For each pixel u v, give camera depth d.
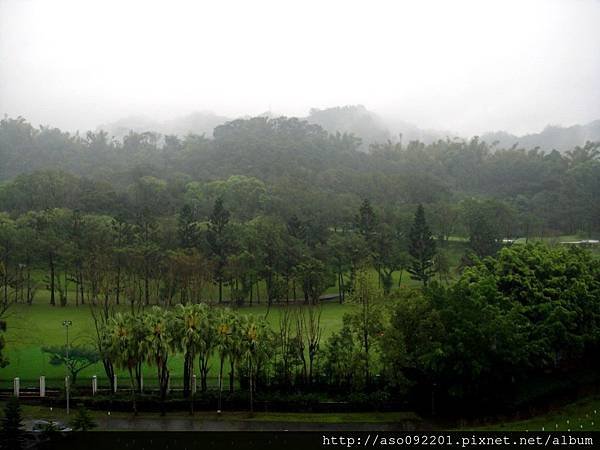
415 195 178.62
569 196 177.62
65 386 59.94
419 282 121.12
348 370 57.09
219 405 54.34
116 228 114.94
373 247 117.75
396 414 53.41
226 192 160.25
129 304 100.56
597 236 160.38
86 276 101.62
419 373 54.06
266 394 56.06
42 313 95.06
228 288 119.88
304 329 72.94
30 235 103.56
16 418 42.94
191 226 115.00
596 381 58.50
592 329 56.47
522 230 152.62
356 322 57.78
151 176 177.88
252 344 54.31
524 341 51.50
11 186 148.00
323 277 104.69
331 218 143.12
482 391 52.97
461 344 49.78
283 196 157.62
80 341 74.88
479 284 58.16
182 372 66.00
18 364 67.00
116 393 57.31
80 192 150.62
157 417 52.66
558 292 57.09
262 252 107.19
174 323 55.53
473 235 123.19
